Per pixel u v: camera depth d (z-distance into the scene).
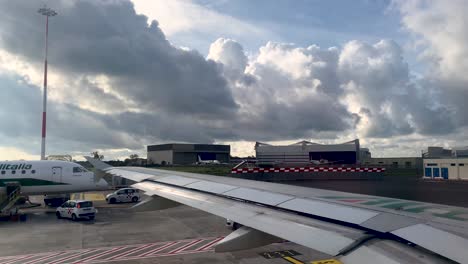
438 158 51.59
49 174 30.92
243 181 10.19
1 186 28.62
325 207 5.86
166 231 22.41
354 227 4.73
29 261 15.91
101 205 36.22
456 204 22.48
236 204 7.11
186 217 27.78
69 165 32.16
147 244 18.86
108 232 22.27
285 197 7.09
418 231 4.05
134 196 39.03
